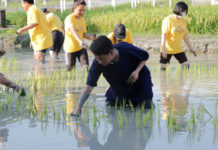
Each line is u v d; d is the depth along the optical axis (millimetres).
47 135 3762
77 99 5328
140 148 3369
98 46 3975
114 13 18000
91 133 3805
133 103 4906
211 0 17688
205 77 6941
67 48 7844
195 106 4773
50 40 8945
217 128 3859
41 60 9023
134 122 4156
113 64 4504
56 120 4289
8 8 31781
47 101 5238
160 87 6078
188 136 3641
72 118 4375
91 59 10188
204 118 4227
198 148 3328
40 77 7289
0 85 6453
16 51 12406
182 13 7766
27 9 8609
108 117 4387
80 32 7781
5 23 19359
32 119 4348
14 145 3494
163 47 7879
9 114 4578
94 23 16672
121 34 6035
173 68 8289
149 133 3768
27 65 9047
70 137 3695
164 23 7848
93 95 5617
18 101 5281
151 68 8297
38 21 8562
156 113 4496
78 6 7555
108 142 3543
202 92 5605
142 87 4836
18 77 7348
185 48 11531
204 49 11508
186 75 7227
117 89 4883
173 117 4285
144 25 15328
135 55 4582
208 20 14055
